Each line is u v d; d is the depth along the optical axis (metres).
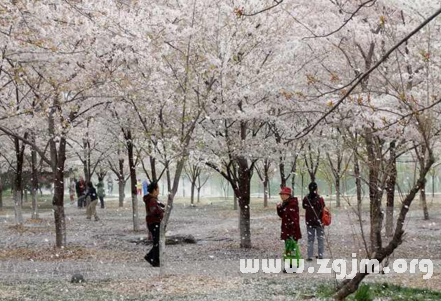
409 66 15.01
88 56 13.90
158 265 14.72
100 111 21.22
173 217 33.78
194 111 16.42
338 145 16.41
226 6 16.03
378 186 8.27
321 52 18.02
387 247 7.34
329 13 16.55
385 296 10.04
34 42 11.95
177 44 16.11
